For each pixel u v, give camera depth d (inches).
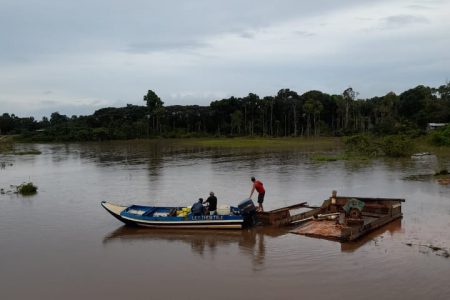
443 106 4392.2
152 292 556.1
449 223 841.5
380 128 4060.0
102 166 2095.2
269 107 5438.0
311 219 896.3
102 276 614.2
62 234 835.4
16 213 1026.1
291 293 541.3
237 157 2432.3
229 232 816.9
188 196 1224.8
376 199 906.7
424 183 1337.4
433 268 609.3
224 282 581.0
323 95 5698.8
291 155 2475.4
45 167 2105.1
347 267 620.1
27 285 589.0
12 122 6200.8
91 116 5999.0
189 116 5797.2
